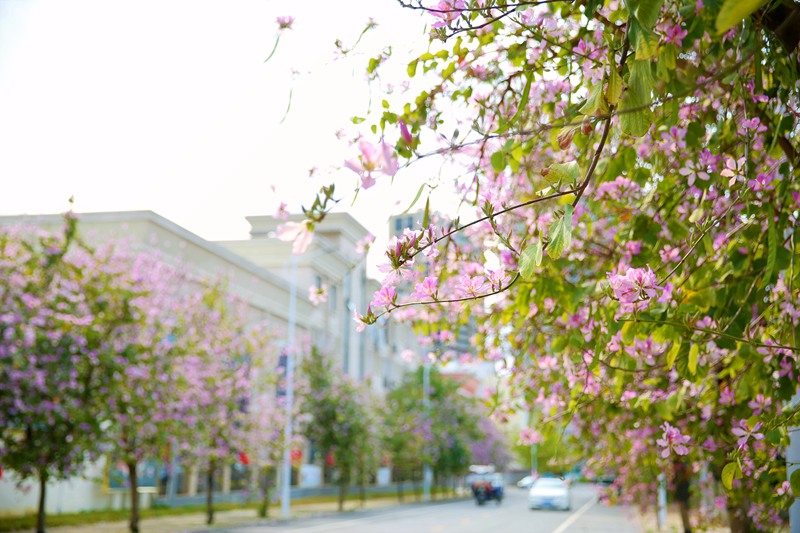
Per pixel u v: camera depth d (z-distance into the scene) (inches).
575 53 125.1
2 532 719.7
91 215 1002.7
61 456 597.9
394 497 1967.3
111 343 634.8
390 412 1637.6
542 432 195.8
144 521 912.9
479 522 997.2
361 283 1995.6
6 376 567.2
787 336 131.8
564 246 91.1
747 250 136.1
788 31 101.3
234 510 1200.2
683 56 127.6
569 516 1175.0
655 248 153.9
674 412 181.8
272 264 1563.7
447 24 115.4
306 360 1285.7
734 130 138.8
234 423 926.4
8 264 607.2
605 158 153.8
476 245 191.9
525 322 185.9
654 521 737.0
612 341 152.7
